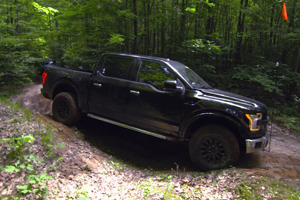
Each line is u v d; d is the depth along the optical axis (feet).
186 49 27.02
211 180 9.70
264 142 11.35
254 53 33.55
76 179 9.16
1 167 7.80
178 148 15.67
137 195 8.85
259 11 29.76
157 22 30.17
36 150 9.94
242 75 27.78
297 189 8.71
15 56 29.17
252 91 30.12
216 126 11.20
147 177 10.82
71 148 11.63
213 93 12.11
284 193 8.27
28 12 31.30
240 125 10.79
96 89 14.64
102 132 16.57
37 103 23.66
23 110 13.93
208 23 31.81
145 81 13.32
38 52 34.60
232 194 8.37
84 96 15.12
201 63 28.53
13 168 7.27
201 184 9.51
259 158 13.39
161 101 12.53
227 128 11.01
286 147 17.26
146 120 13.07
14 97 27.07
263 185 8.71
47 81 16.92
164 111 12.46
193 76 14.05
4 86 30.01
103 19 24.63
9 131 10.62
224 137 10.93
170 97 12.32
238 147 10.80
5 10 35.76
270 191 8.31
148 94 12.91
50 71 16.94
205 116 11.44
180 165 12.96
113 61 14.79
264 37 34.19
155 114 12.71
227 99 11.68
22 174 8.18
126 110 13.64
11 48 28.40
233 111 10.89
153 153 14.73
